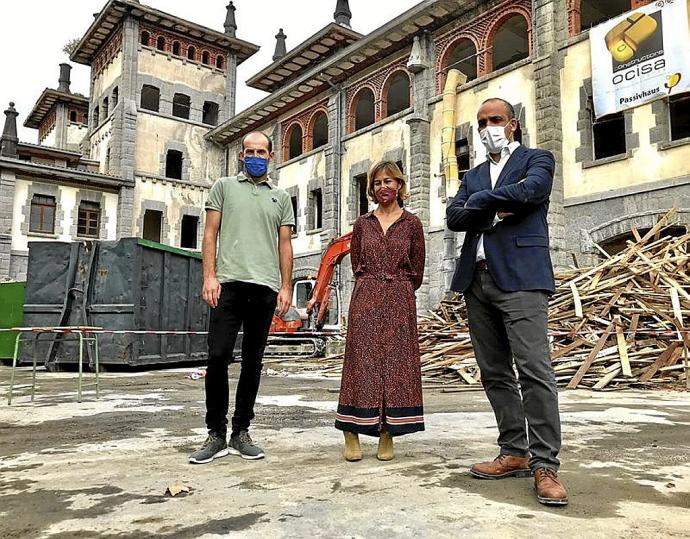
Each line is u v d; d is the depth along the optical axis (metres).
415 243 3.74
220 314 3.63
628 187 14.54
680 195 13.61
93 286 11.65
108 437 4.38
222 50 33.12
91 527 2.32
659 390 8.14
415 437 4.31
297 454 3.70
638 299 10.05
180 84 31.28
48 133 39.69
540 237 2.97
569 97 16.05
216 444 3.56
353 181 23.27
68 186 27.58
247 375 3.71
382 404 3.48
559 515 2.43
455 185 18.47
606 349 9.17
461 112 19.05
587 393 7.91
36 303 11.81
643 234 14.66
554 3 16.50
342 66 23.14
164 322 12.41
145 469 3.30
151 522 2.37
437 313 13.34
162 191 29.94
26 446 4.04
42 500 2.71
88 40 32.44
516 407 3.11
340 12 27.66
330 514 2.45
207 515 2.45
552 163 3.04
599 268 11.52
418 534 2.21
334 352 15.90
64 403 6.55
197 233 31.09
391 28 20.31
